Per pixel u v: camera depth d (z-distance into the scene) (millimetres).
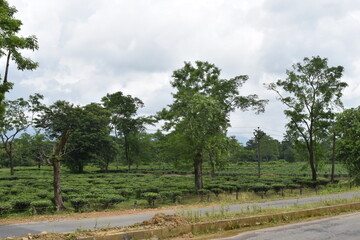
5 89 14375
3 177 40875
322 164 43375
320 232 9375
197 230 9602
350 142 35688
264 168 79688
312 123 39531
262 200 20219
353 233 9156
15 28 15188
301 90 38469
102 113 59875
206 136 26984
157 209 16969
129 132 65750
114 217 13773
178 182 34469
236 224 10336
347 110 37562
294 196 22625
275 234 9195
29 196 18781
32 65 16766
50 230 10508
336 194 22141
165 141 30312
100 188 25766
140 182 32281
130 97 64062
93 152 59812
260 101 39938
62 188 23938
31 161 22391
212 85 37438
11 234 9945
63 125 34625
